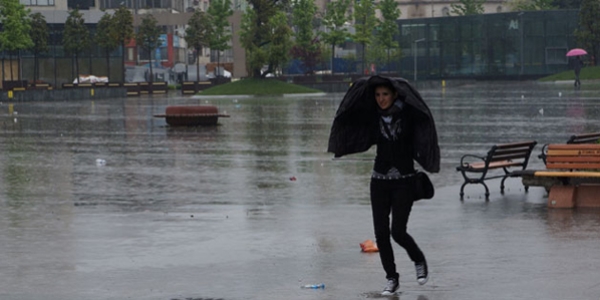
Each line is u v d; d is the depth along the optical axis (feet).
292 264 52.42
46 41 412.16
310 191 87.76
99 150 136.05
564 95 294.46
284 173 103.09
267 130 171.22
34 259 55.01
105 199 84.07
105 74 451.12
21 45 385.50
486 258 52.11
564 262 50.16
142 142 149.28
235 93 384.27
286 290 45.57
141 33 455.22
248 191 88.53
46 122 207.41
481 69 515.91
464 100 282.97
